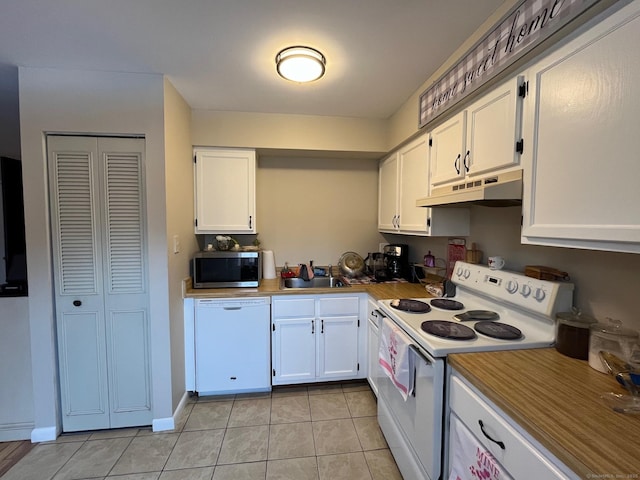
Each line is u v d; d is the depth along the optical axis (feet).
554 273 4.36
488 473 3.02
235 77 6.22
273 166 9.60
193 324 7.34
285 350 7.63
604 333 3.39
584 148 3.01
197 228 8.20
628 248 2.65
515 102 3.92
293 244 9.84
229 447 5.81
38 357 5.97
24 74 5.74
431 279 7.93
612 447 2.23
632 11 2.56
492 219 5.97
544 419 2.55
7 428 6.04
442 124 5.86
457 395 3.64
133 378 6.34
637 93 2.53
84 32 4.72
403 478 4.91
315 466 5.34
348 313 7.81
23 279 6.50
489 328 4.52
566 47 3.21
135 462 5.44
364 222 10.11
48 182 5.95
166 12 4.28
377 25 4.60
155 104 6.07
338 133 8.46
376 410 6.99
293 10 4.26
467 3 4.11
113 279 6.18
